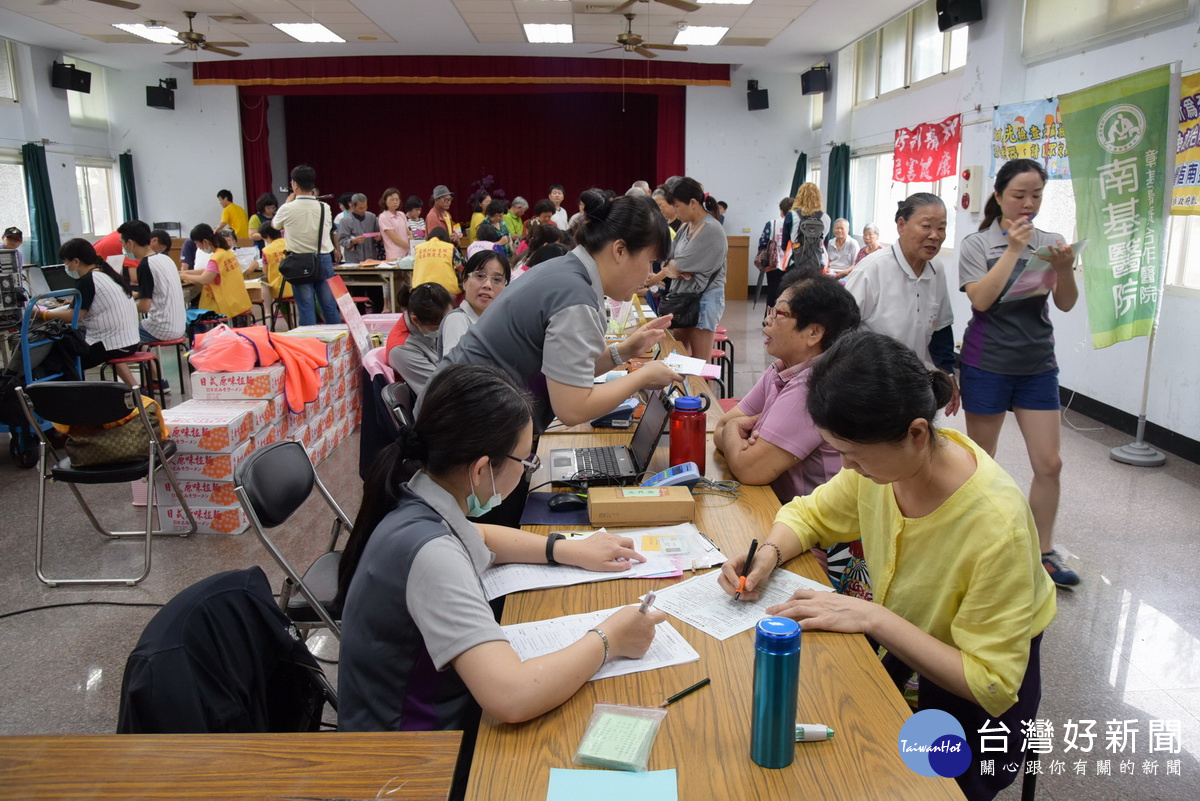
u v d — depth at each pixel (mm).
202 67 11375
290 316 7918
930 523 1262
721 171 12242
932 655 1219
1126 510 3686
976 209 6797
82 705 2350
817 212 8320
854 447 1166
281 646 1436
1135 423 4938
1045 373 2838
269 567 3227
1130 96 3924
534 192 14414
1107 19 5312
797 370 2020
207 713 1255
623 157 14336
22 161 10016
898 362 1136
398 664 1242
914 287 2783
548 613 1391
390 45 10422
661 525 1754
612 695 1163
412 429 1296
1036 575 1295
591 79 11391
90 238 11492
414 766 1006
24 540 3521
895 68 9039
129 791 965
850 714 1105
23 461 4508
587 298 1921
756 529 1740
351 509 3855
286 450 2188
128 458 3137
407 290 3480
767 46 10266
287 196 12117
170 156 11992
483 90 11562
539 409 2055
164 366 7496
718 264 4895
